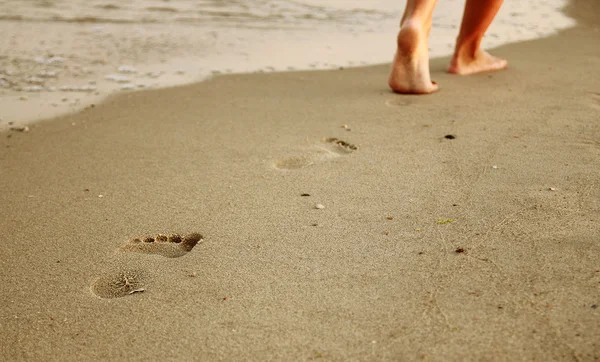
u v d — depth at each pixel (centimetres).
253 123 329
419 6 368
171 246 211
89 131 325
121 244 211
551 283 173
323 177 256
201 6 711
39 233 219
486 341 152
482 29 407
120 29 601
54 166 279
